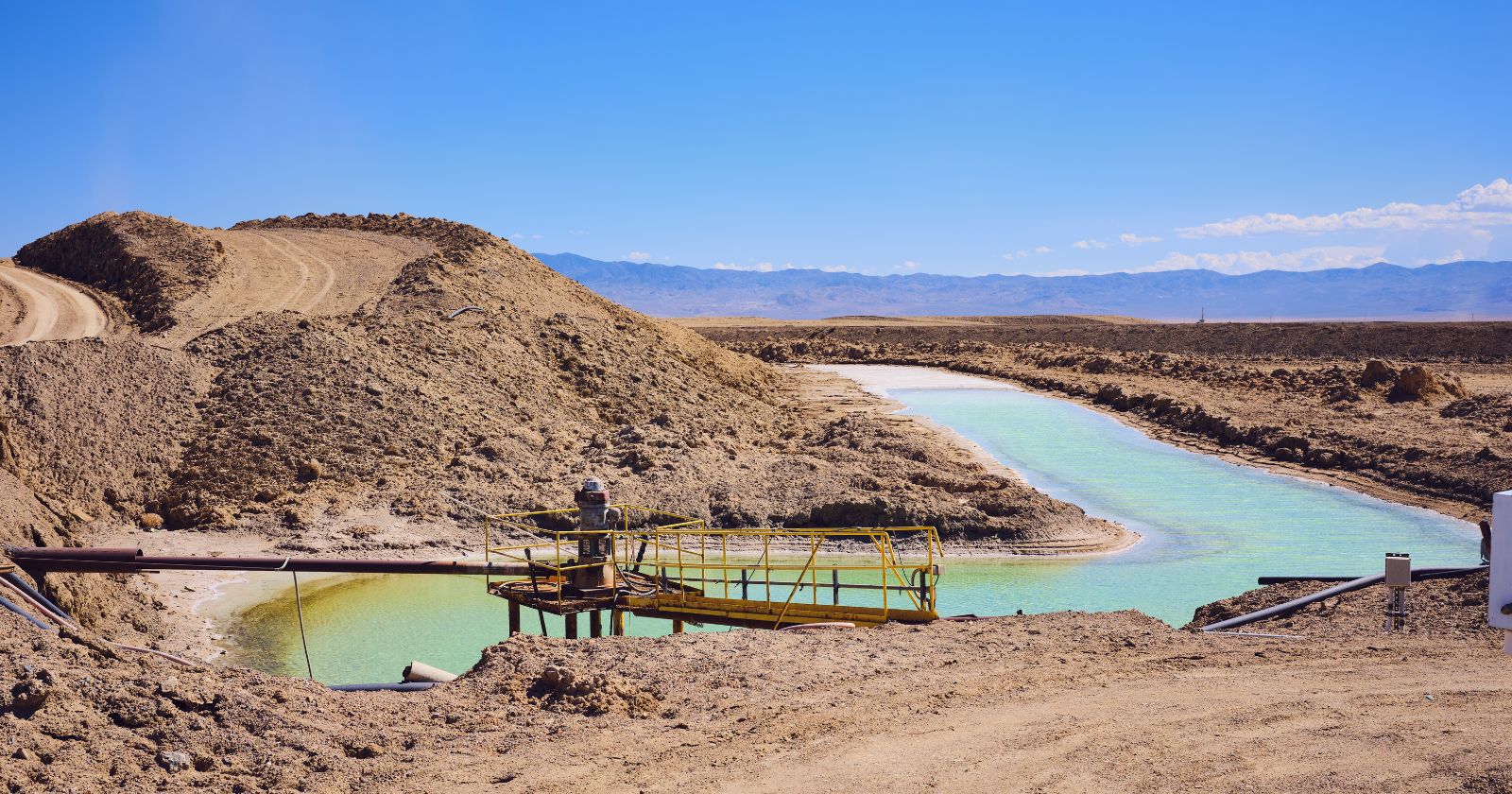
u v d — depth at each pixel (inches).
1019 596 928.3
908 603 901.8
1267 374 2452.0
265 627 853.2
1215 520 1226.0
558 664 469.1
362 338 1615.4
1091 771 346.0
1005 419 2031.3
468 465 1317.7
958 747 370.3
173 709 374.6
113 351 1440.7
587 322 2050.9
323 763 354.9
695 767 358.3
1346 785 327.9
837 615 650.2
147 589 910.4
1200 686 435.2
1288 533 1156.5
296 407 1373.0
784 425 1818.4
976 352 3695.9
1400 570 538.9
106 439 1256.2
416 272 2112.5
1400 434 1632.6
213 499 1190.9
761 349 3878.0
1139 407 2153.1
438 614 890.1
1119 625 553.9
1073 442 1765.5
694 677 453.7
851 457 1425.9
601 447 1451.8
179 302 1963.6
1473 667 452.4
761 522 1192.2
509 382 1646.2
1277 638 520.4
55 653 406.3
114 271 2225.6
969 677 454.0
